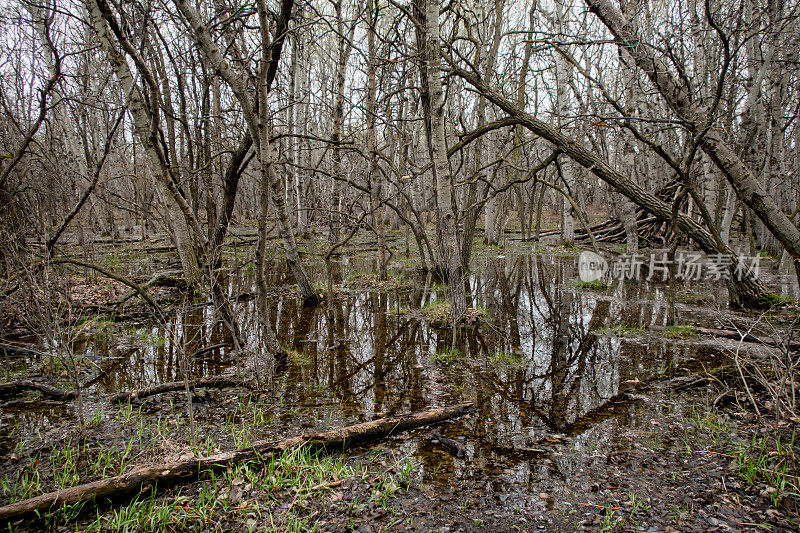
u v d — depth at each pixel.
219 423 3.63
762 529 2.38
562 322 6.90
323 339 6.11
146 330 6.37
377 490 2.75
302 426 3.58
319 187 14.83
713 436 3.36
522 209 18.86
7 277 4.97
